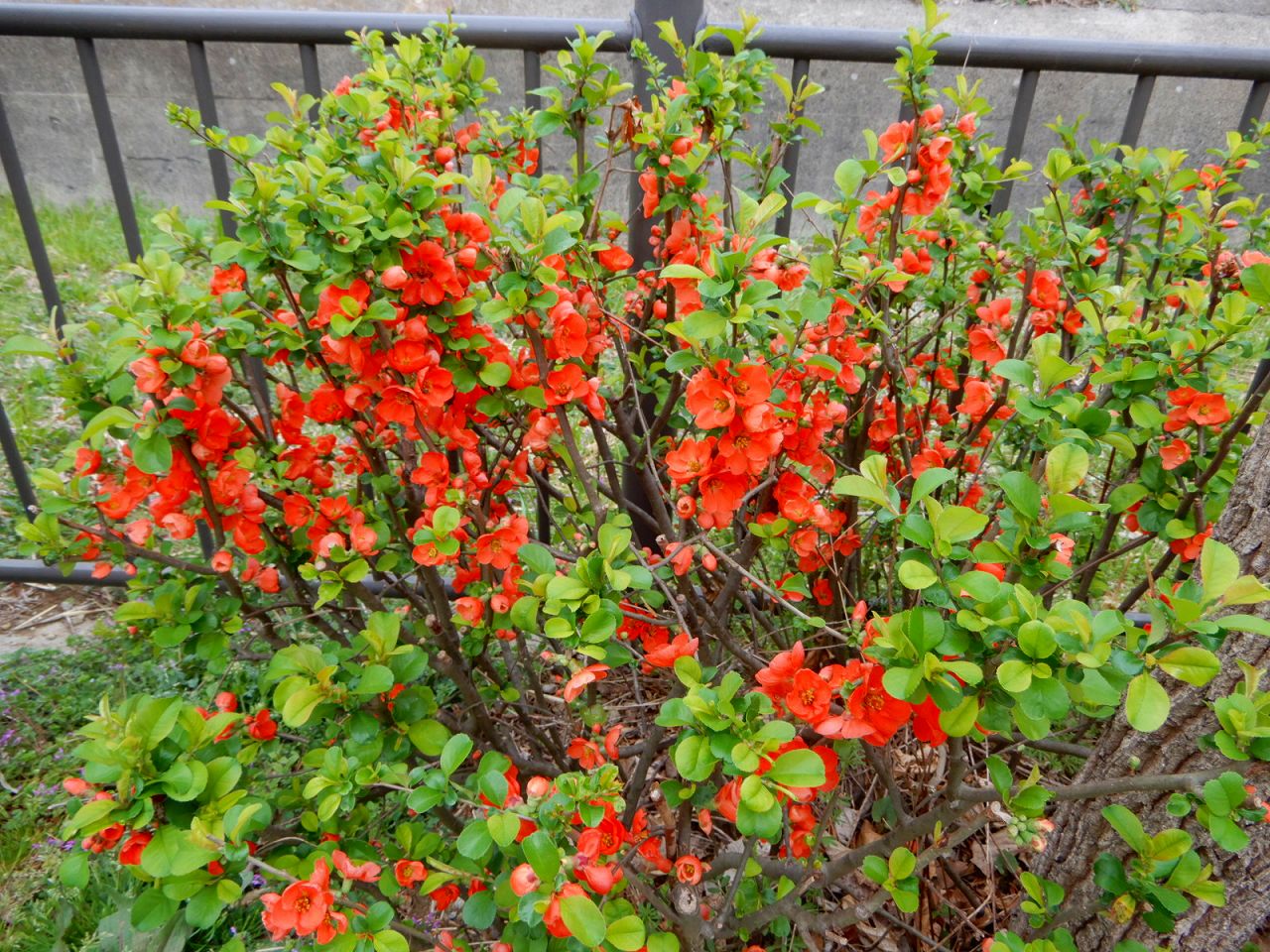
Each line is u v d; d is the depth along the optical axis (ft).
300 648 4.00
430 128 5.53
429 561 4.21
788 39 6.82
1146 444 5.12
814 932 4.76
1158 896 3.51
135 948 5.25
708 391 3.73
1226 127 19.17
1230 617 2.74
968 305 6.13
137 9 6.74
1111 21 21.18
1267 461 4.08
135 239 7.57
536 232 4.00
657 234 5.79
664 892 5.30
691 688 3.39
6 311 13.69
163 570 4.82
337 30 6.81
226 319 4.22
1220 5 21.35
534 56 7.06
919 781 5.96
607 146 5.40
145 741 3.29
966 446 5.87
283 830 4.47
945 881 5.87
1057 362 3.69
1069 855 4.89
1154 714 2.69
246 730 4.50
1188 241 5.94
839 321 5.03
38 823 6.40
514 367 4.84
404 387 4.30
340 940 3.36
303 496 4.75
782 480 4.76
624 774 6.18
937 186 4.95
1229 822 3.14
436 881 3.88
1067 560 3.46
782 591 4.96
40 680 7.57
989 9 20.89
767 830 3.14
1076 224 5.74
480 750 5.87
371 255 3.98
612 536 3.83
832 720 3.30
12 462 7.93
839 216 4.97
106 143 7.20
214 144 4.77
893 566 5.45
